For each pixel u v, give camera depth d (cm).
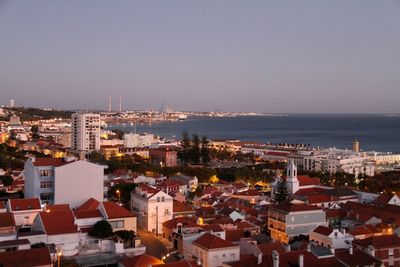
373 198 19038
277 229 13775
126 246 11094
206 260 9900
